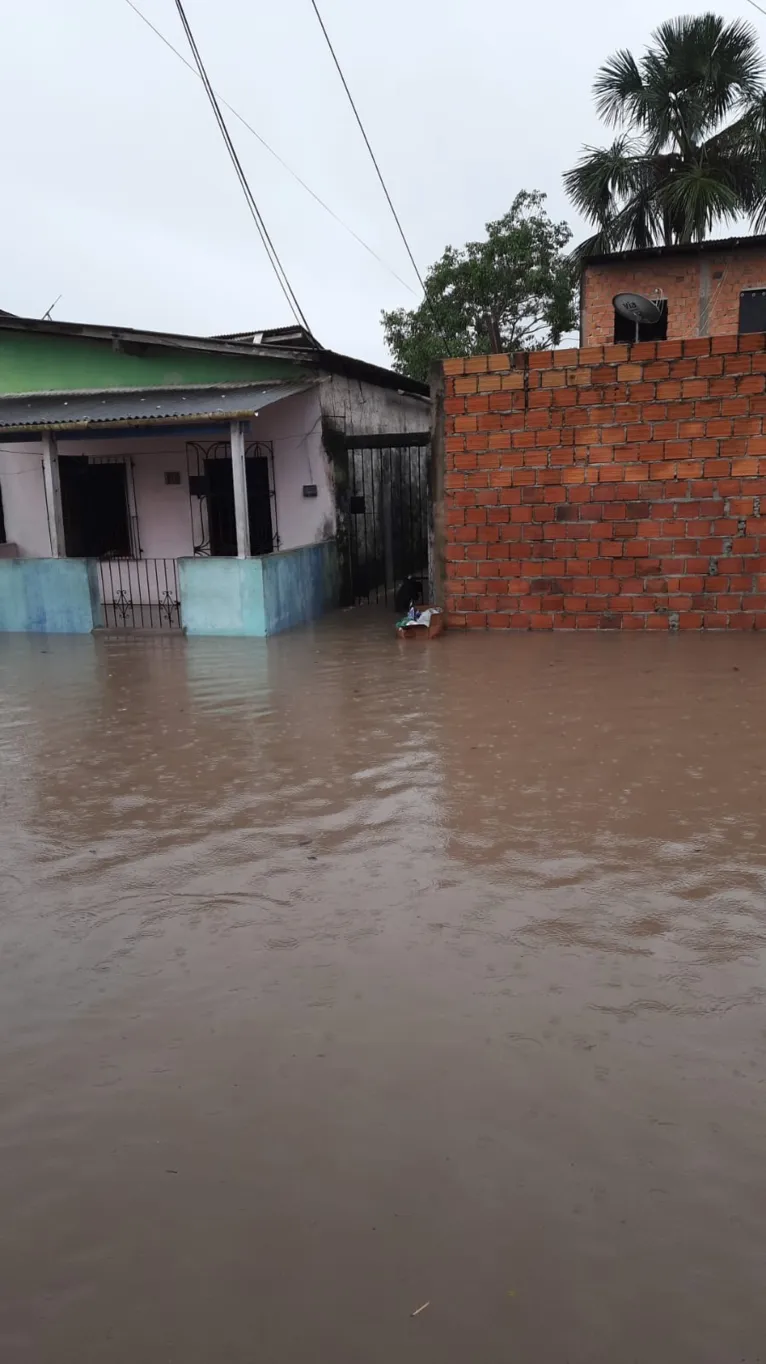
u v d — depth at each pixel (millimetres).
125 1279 1953
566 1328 1792
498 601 9672
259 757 5605
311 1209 2111
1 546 13469
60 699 7578
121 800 4949
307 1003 2926
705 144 18922
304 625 11305
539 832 4227
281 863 4008
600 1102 2418
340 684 7613
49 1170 2277
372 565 14508
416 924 3404
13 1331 1843
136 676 8438
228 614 10531
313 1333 1804
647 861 3871
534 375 9086
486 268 21922
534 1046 2658
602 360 8859
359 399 13844
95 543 13508
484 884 3713
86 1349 1796
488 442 9367
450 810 4551
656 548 9086
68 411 11406
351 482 13398
